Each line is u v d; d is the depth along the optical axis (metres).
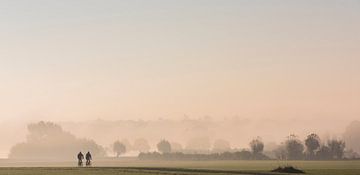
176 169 98.81
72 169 99.62
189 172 89.00
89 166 121.12
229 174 82.75
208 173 85.56
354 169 115.81
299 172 95.50
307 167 135.62
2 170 95.44
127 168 103.12
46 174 81.38
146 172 88.62
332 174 89.25
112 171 90.94
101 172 87.81
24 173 84.75
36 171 92.31
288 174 87.31
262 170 104.06
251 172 90.94
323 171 102.50
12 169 99.81
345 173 93.50
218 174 82.44
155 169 99.69
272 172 93.62
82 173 84.38
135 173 84.44
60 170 95.50
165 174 81.31
